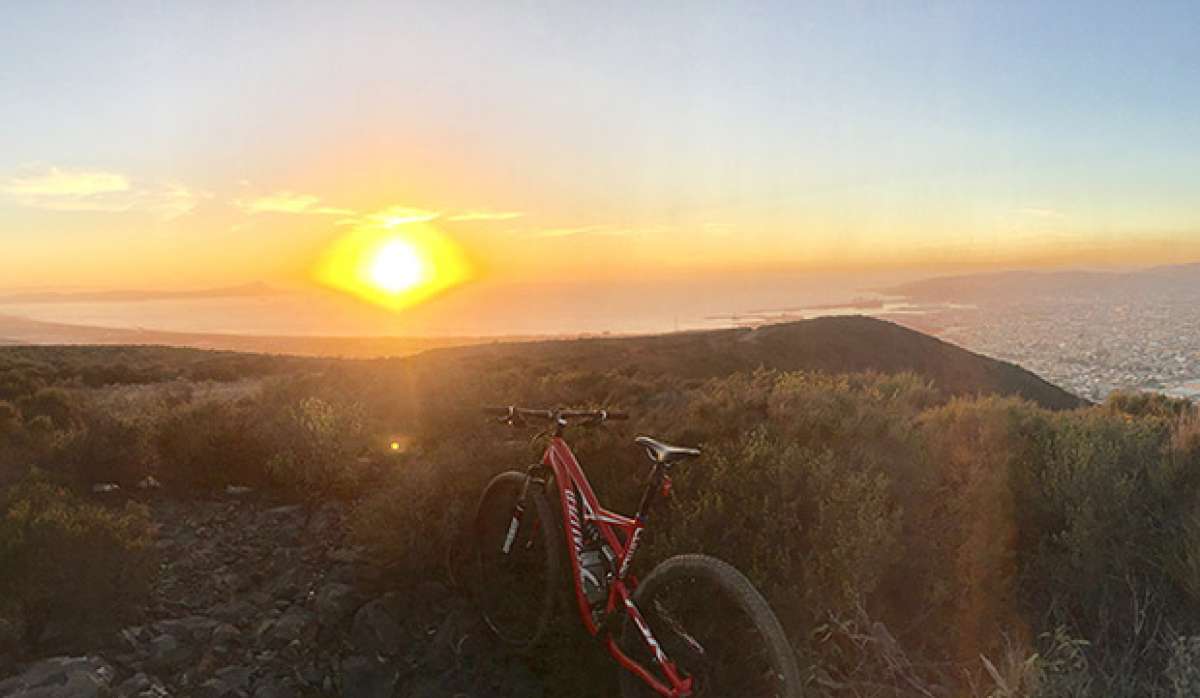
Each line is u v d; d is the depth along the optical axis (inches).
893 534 182.9
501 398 402.3
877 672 160.1
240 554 236.1
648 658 151.7
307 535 246.8
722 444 235.8
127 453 290.5
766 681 156.6
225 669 178.9
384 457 311.0
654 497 152.3
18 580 179.0
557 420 182.2
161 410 381.7
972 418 283.0
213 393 750.5
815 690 154.2
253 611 203.9
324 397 442.6
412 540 213.0
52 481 269.9
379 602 202.5
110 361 1384.1
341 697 175.6
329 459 282.8
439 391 450.3
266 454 291.4
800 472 199.2
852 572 167.8
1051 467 210.8
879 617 174.1
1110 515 185.2
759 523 189.9
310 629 194.7
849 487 186.2
